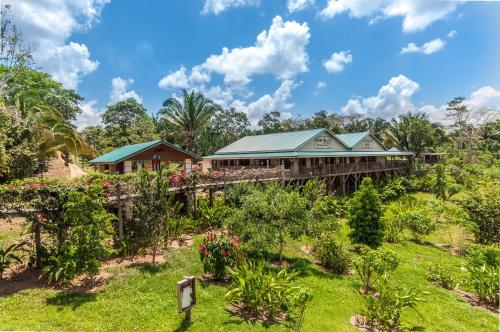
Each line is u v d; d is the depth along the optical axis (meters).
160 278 8.80
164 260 10.30
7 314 6.45
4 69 24.81
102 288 7.98
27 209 8.40
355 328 7.43
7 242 10.37
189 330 6.52
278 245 13.26
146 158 21.56
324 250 11.84
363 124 70.88
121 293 7.79
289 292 7.72
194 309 7.42
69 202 8.08
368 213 14.23
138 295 7.77
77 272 7.88
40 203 8.42
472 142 56.72
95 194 8.40
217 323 6.89
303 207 11.26
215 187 16.30
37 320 6.33
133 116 57.66
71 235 8.09
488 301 10.11
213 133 62.12
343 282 10.23
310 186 20.38
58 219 8.68
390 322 7.35
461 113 58.97
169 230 11.72
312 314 7.89
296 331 6.88
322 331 7.05
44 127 19.95
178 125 36.78
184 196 16.47
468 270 11.00
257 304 7.47
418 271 12.26
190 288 6.85
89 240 7.86
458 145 60.81
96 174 12.62
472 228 16.44
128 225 11.18
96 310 6.94
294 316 7.62
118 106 56.16
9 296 7.21
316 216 12.42
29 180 9.77
